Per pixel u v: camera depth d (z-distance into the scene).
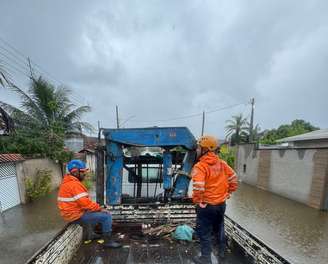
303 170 9.41
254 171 13.48
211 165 2.48
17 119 11.26
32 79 11.96
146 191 4.71
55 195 10.09
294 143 14.77
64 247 2.64
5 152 9.31
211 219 2.50
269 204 9.25
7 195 7.93
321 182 8.42
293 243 5.55
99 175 3.85
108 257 2.82
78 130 13.80
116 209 3.72
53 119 12.48
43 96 12.20
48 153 11.20
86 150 16.59
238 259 2.75
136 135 3.68
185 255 2.84
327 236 5.97
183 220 3.78
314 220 7.24
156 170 4.73
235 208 8.65
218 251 2.82
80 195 2.94
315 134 13.50
